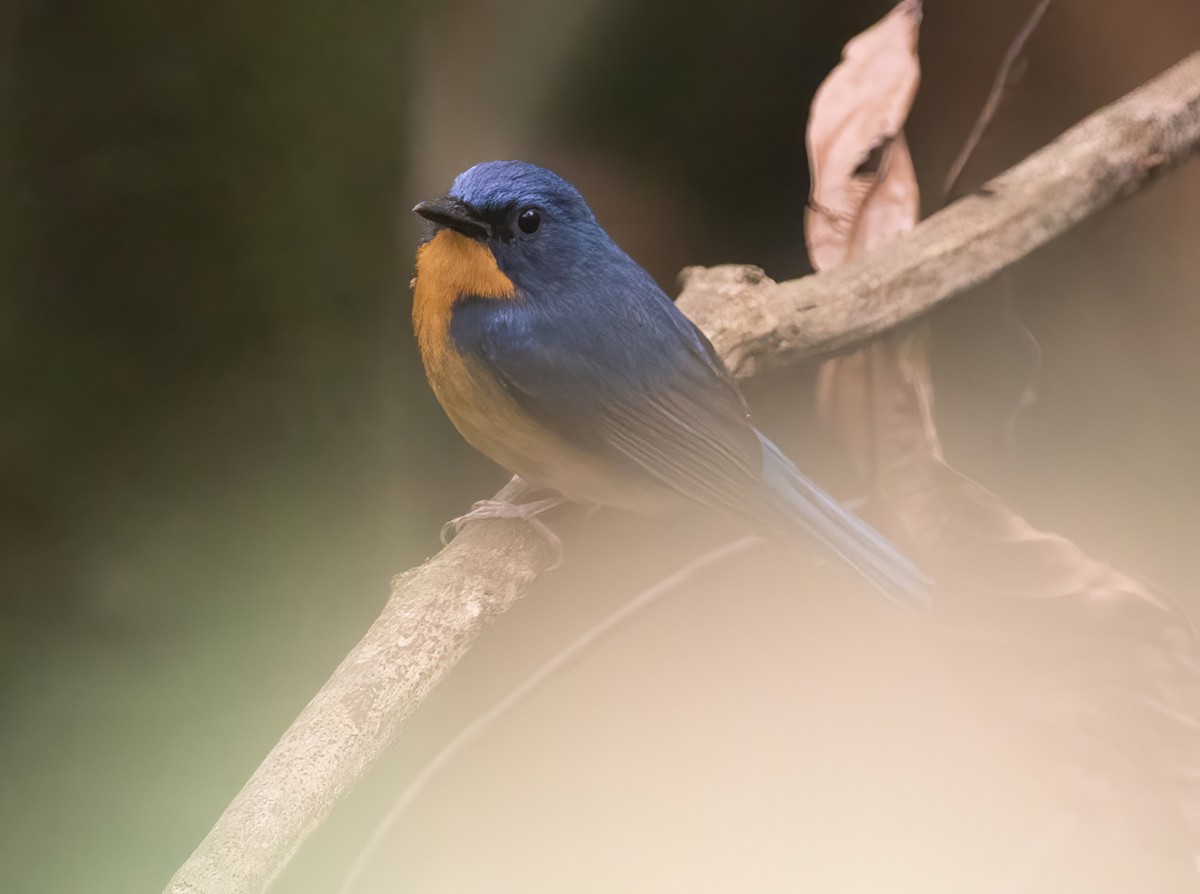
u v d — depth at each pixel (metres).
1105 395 3.95
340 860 3.99
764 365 3.85
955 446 3.95
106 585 3.99
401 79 4.00
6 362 3.98
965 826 3.92
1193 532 3.95
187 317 3.99
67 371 3.98
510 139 4.02
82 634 3.98
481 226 3.82
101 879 3.96
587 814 3.98
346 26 3.99
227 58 3.98
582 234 3.83
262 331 4.00
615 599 4.01
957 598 3.80
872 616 3.97
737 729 3.97
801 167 4.05
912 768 3.94
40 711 3.98
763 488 3.83
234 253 3.99
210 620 3.99
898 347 3.85
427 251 3.83
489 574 3.80
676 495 3.85
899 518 3.82
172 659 3.99
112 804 3.97
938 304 3.85
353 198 4.00
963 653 3.80
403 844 3.99
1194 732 3.78
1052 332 3.95
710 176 4.05
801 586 3.98
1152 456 3.95
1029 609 3.79
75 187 3.98
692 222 4.05
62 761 3.98
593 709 3.99
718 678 3.98
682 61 4.04
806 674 3.97
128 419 3.99
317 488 4.00
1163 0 3.90
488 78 4.01
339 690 3.77
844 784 3.95
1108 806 3.79
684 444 3.83
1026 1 3.91
